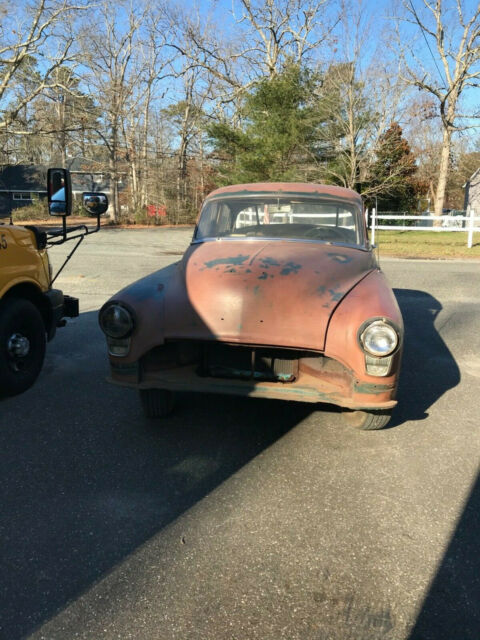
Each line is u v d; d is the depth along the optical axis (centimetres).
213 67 4022
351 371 312
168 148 4784
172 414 398
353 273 366
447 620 204
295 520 267
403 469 321
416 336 654
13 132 3100
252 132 2981
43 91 3091
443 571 232
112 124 3875
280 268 349
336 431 373
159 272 403
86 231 498
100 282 1023
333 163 2688
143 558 238
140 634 196
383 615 207
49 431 367
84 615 205
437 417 402
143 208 4456
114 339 337
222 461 328
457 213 4272
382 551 245
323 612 208
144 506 278
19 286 448
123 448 343
